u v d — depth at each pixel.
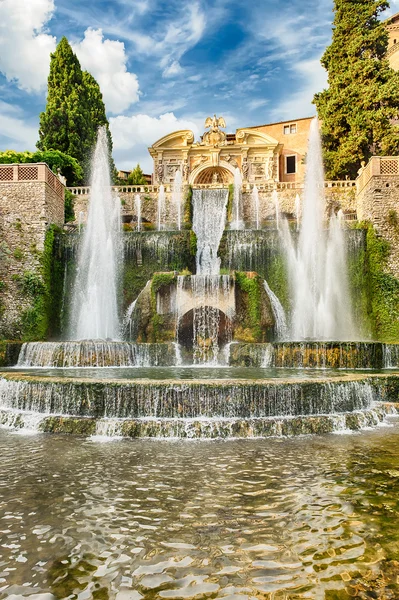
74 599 4.00
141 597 4.03
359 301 25.08
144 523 5.47
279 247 25.86
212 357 18.97
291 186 34.03
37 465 7.68
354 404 11.59
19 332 24.11
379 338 23.84
